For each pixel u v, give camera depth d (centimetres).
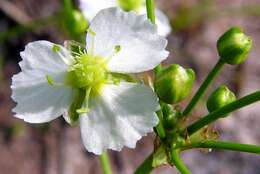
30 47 7
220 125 14
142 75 7
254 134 14
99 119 7
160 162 7
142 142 13
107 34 7
